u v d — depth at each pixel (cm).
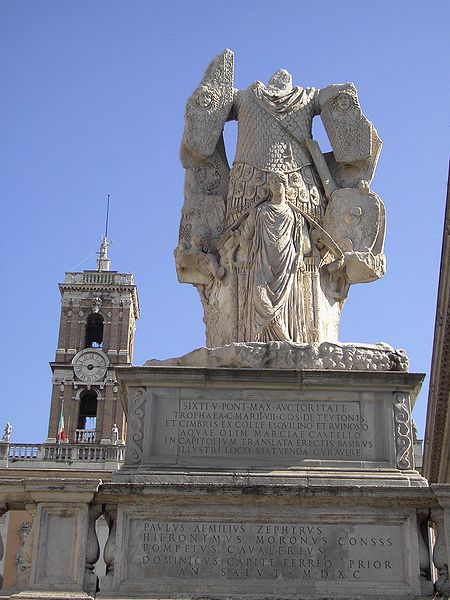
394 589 912
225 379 1023
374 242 1196
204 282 1214
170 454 1000
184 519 940
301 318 1120
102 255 7162
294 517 940
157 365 1064
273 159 1201
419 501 940
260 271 1123
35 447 4719
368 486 944
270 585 913
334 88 1252
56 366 6350
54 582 900
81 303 6706
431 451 3167
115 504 946
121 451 4759
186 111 1252
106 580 916
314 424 1014
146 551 927
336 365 1042
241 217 1177
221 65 1280
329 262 1177
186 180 1262
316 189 1209
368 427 1016
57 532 921
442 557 919
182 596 895
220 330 1154
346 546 931
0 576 955
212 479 969
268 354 1048
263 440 1005
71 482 930
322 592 909
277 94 1248
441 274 2558
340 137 1236
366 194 1207
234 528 936
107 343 6581
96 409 6431
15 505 958
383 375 1027
